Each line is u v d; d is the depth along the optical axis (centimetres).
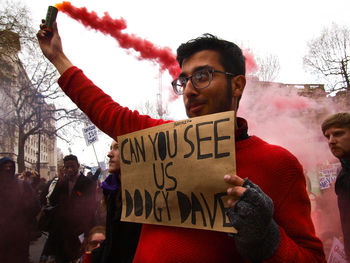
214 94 111
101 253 214
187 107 117
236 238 84
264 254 83
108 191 220
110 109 145
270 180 101
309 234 97
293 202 100
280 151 105
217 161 94
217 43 114
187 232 103
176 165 105
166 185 108
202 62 113
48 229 419
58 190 427
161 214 108
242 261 97
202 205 97
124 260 202
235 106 118
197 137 100
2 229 405
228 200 85
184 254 100
